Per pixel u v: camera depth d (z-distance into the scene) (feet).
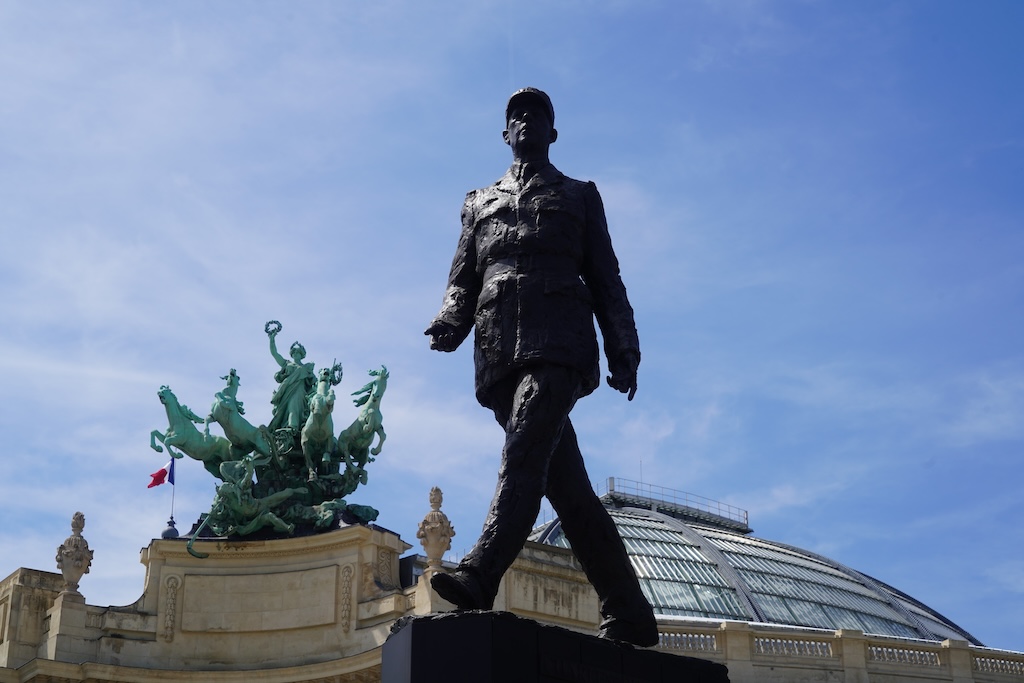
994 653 243.40
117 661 211.00
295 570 216.54
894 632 309.63
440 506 211.20
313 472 224.33
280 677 208.54
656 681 39.52
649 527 319.06
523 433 41.55
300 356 235.20
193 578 217.97
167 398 227.61
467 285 44.86
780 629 233.96
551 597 210.38
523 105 45.57
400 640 37.93
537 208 43.65
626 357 42.80
